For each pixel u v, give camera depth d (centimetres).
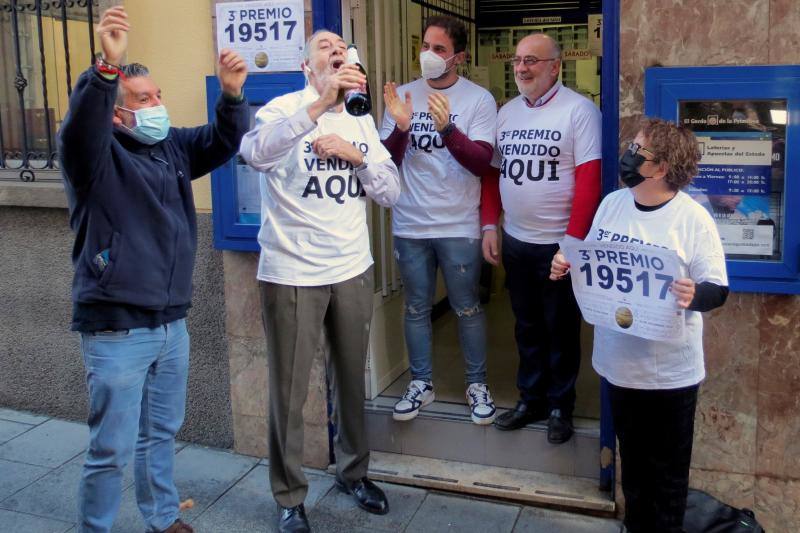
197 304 412
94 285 286
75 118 262
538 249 357
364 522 351
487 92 378
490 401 385
